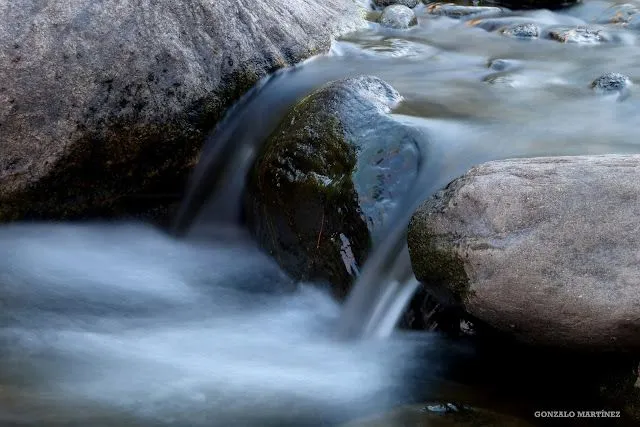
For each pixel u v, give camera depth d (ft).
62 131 15.39
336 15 22.45
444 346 12.24
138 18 15.76
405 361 12.37
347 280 13.42
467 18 25.64
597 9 25.91
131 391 11.76
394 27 24.02
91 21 15.44
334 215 13.67
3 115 15.06
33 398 11.51
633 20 24.23
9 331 13.64
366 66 19.71
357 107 14.55
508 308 10.66
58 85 15.26
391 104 15.37
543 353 11.44
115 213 16.53
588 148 13.97
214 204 16.58
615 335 10.41
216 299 14.92
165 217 16.89
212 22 16.72
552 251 10.41
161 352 13.03
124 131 15.79
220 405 11.41
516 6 26.91
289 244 14.58
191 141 16.49
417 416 11.02
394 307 12.68
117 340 13.44
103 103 15.55
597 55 21.40
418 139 13.75
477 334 12.00
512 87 18.19
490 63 20.45
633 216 10.37
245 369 12.44
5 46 14.96
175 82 16.10
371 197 13.34
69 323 14.02
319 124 14.53
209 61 16.58
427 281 11.74
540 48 22.38
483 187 10.97
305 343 13.25
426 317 12.35
